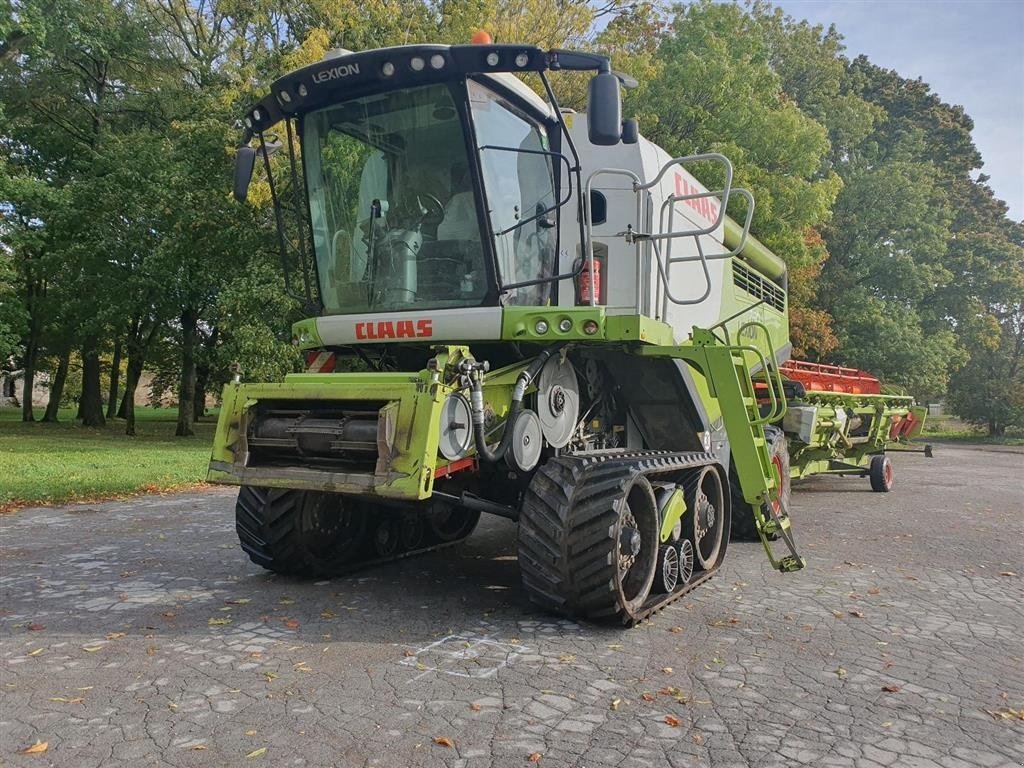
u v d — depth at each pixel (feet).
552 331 16.52
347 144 18.21
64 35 73.20
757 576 21.26
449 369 14.87
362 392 15.05
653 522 16.99
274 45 71.51
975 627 16.84
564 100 56.44
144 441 74.02
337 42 61.26
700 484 19.94
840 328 91.30
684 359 18.84
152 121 85.35
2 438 74.18
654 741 10.76
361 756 10.11
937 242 96.68
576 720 11.40
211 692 12.21
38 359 113.50
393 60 16.37
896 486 46.62
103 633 15.20
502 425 16.33
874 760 10.36
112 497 36.01
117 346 98.84
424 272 17.75
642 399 20.80
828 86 110.22
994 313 119.34
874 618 17.31
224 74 68.85
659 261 20.35
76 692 12.17
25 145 84.79
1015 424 111.34
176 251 68.59
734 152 57.72
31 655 13.89
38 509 32.09
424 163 17.47
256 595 18.28
